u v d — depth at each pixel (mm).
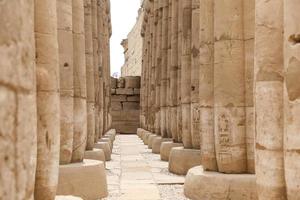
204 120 7918
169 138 17234
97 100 16047
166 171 11539
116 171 11609
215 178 7102
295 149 4074
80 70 9062
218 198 7008
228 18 7430
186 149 10891
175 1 15766
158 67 20531
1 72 1918
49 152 4926
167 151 14203
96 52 16375
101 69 19156
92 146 11398
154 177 10383
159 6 20641
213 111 7809
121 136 30719
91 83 12039
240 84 7371
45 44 5020
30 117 2256
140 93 33250
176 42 15477
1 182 1926
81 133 8648
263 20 4652
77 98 8828
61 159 7883
